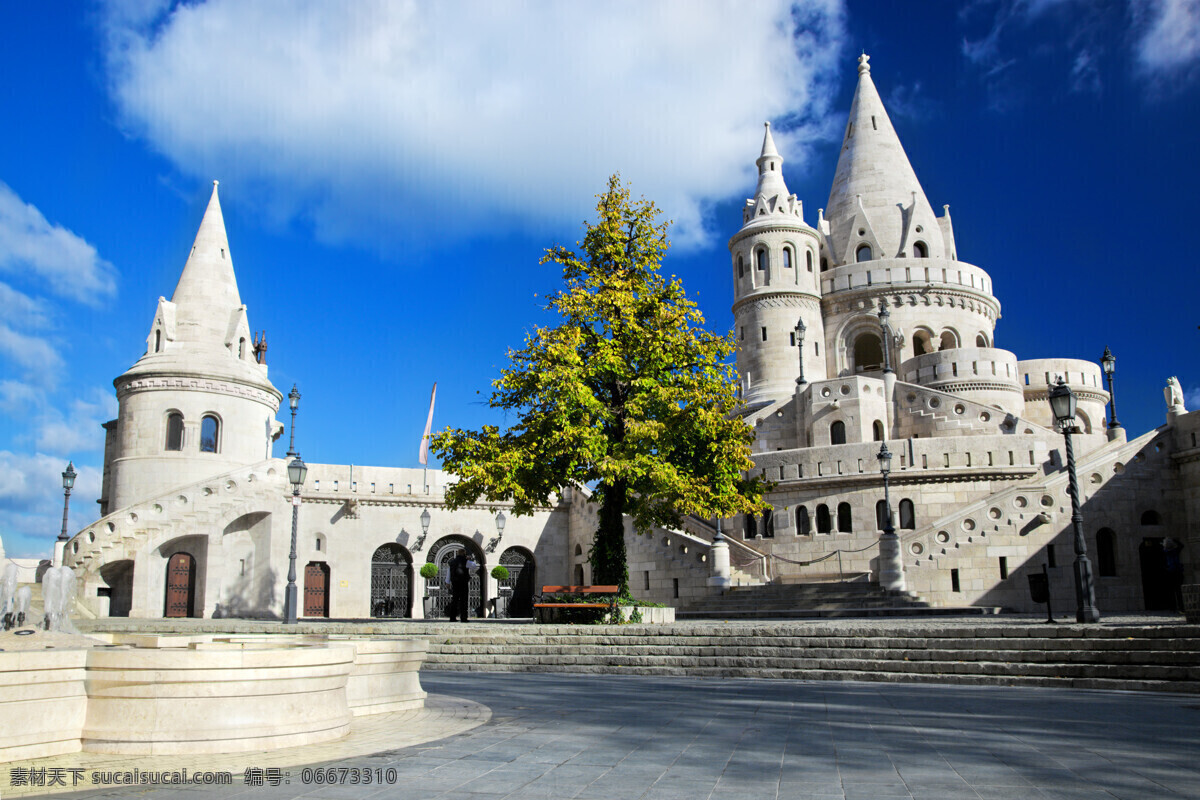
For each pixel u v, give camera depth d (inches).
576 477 1047.6
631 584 1461.6
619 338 1046.4
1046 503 1250.0
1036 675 603.5
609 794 294.8
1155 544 1269.7
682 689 590.2
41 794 303.3
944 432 1781.5
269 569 1615.4
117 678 378.9
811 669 669.9
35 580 1547.7
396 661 493.7
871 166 2475.4
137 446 1691.7
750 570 1460.4
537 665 756.6
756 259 2306.8
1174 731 403.2
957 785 301.0
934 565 1237.7
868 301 2268.7
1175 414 1316.4
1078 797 283.1
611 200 1091.9
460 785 309.6
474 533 1802.4
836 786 301.9
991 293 2357.3
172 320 1771.7
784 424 1907.0
